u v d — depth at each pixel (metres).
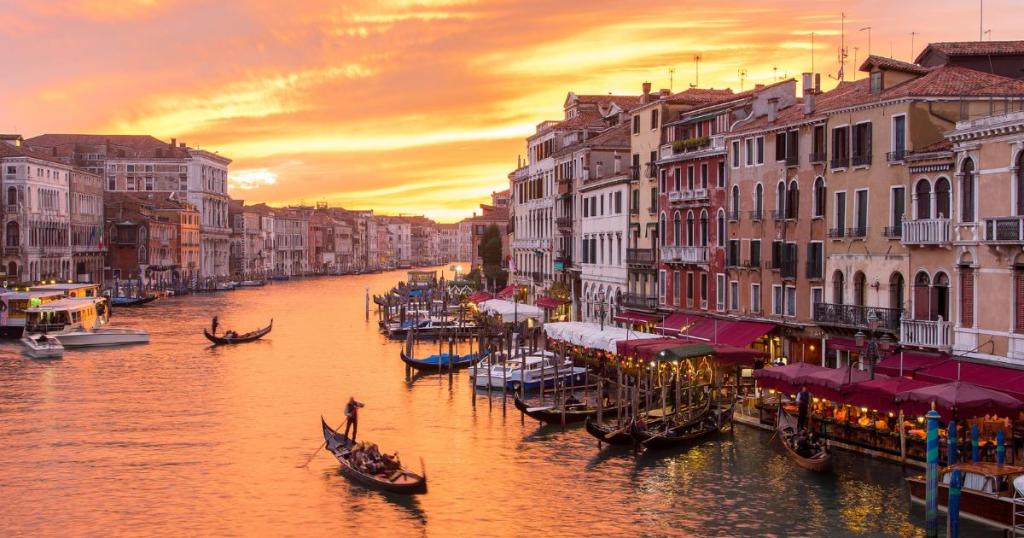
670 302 53.88
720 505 28.66
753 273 45.81
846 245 39.22
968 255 32.69
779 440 34.94
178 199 151.88
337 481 32.03
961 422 30.23
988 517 24.77
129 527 27.58
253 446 36.75
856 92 41.19
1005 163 30.92
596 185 64.50
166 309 106.38
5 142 107.06
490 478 32.12
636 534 26.61
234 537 26.78
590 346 46.41
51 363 59.00
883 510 27.50
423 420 41.31
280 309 108.50
